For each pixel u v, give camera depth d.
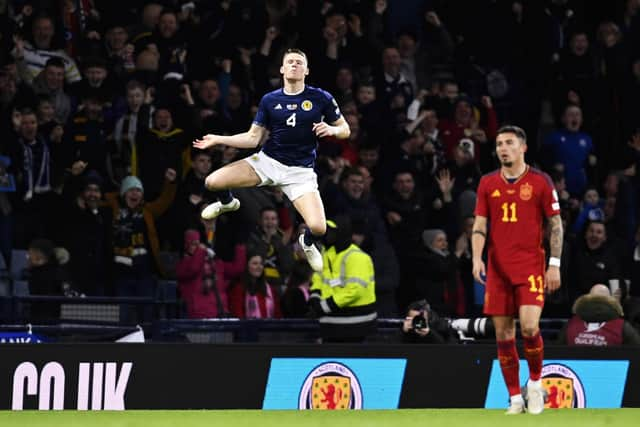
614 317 35.41
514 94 57.62
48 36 46.62
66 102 45.91
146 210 42.59
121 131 45.34
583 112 55.62
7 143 42.97
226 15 51.09
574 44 56.00
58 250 40.78
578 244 45.19
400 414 29.64
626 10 58.09
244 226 43.72
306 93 29.67
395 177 46.41
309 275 41.09
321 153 47.03
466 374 33.75
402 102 51.41
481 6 58.19
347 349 33.06
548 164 52.44
